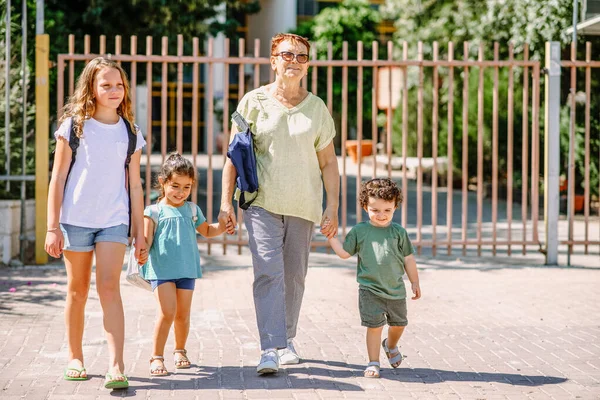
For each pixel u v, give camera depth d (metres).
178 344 5.82
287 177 5.69
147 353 6.24
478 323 7.41
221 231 5.88
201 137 40.19
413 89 25.41
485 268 10.45
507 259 11.21
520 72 19.05
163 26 17.19
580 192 18.09
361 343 6.61
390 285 5.55
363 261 5.59
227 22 19.88
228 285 9.27
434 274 10.03
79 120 5.21
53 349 6.33
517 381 5.51
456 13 20.86
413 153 26.08
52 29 15.55
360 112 10.46
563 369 5.84
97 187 5.23
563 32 15.52
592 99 17.66
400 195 5.59
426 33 22.25
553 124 10.62
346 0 38.53
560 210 17.55
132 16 17.09
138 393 5.12
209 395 5.09
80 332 5.46
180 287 5.70
